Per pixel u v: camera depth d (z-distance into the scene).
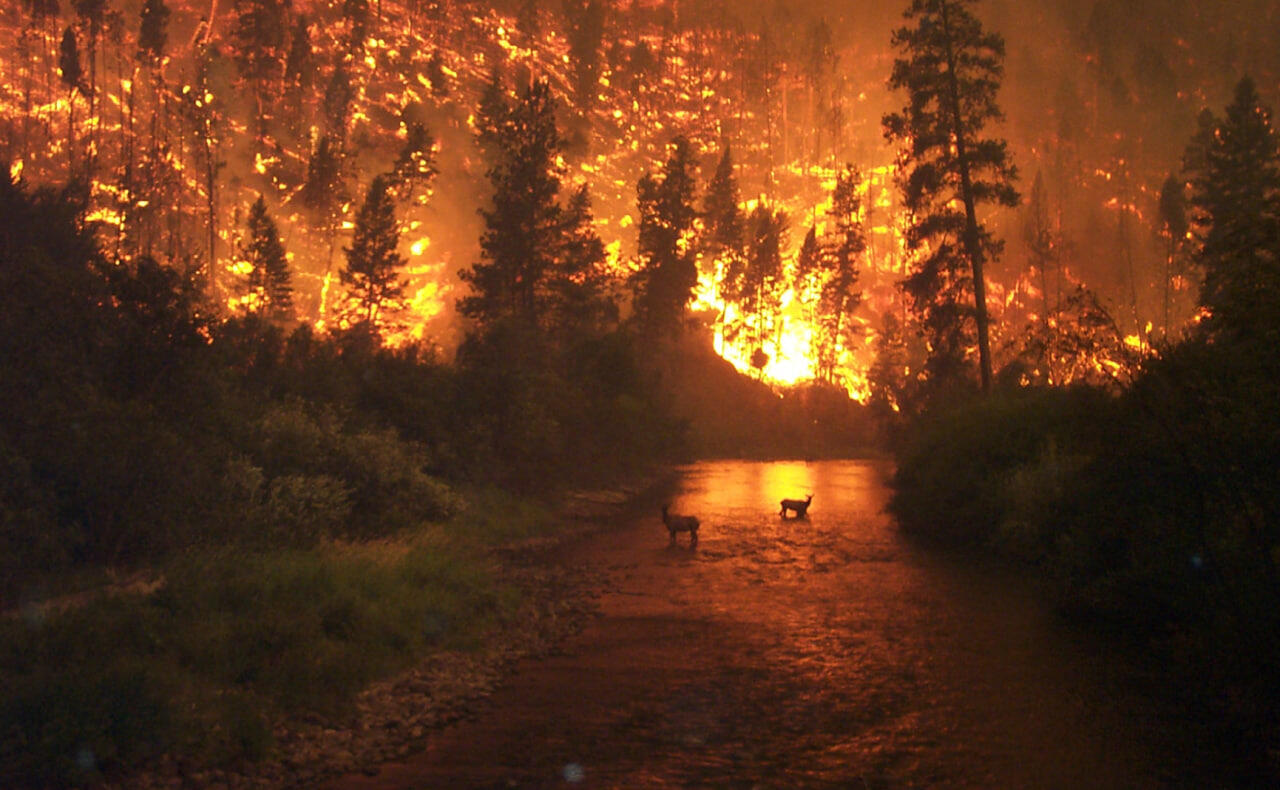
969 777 6.96
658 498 35.28
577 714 8.70
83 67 107.50
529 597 14.67
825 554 19.36
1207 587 9.52
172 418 14.52
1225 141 43.81
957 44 33.81
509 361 30.55
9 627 8.23
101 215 65.69
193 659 8.55
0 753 6.39
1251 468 8.68
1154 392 10.61
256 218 61.78
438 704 8.98
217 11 143.25
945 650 10.96
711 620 12.95
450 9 160.62
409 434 24.02
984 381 33.06
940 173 34.00
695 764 7.30
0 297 13.39
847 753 7.52
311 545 14.15
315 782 7.00
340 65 123.06
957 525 21.06
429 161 88.12
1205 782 6.78
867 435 89.62
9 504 11.16
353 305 71.56
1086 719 8.27
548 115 51.97
